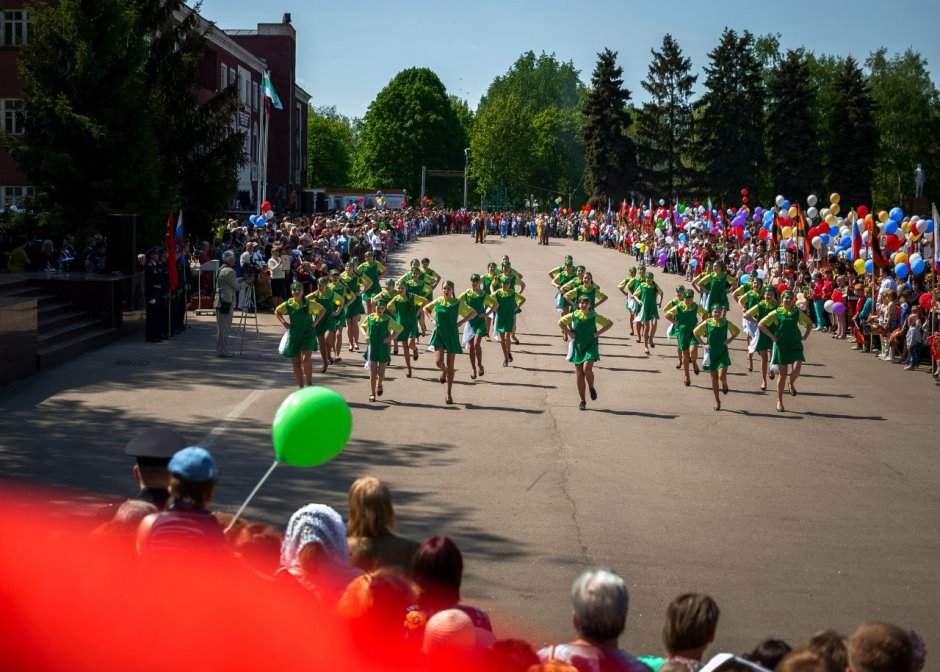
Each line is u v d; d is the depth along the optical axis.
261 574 5.32
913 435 16.56
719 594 9.22
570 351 17.84
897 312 24.41
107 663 5.05
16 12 37.25
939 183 87.94
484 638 4.94
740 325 30.28
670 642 4.92
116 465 12.48
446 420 16.45
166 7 34.38
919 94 88.69
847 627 8.54
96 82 28.14
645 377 21.61
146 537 5.24
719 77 81.69
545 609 8.67
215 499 11.41
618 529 11.05
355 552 5.93
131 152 28.95
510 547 10.29
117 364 20.11
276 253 29.61
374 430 15.49
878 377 22.31
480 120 114.62
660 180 86.12
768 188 83.75
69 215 28.20
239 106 35.72
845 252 29.98
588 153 84.69
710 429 16.56
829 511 12.09
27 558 5.45
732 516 11.73
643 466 13.94
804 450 15.29
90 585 5.22
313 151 120.50
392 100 95.25
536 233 75.12
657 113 87.12
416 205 95.44
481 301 20.70
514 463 13.80
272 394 17.72
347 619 4.81
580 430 16.11
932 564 10.27
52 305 22.25
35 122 28.22
